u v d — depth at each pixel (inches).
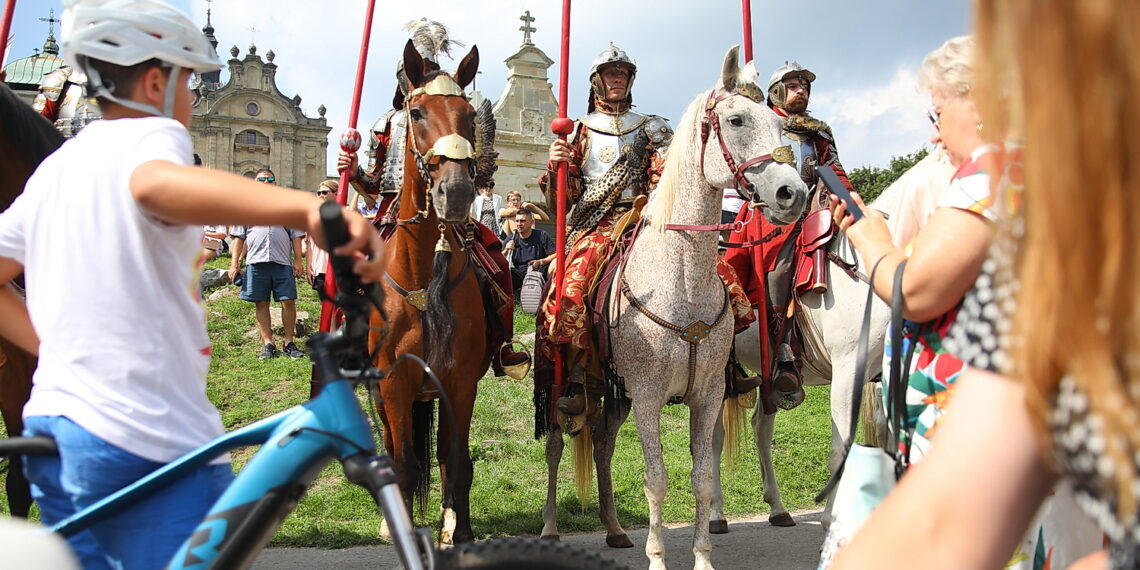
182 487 80.7
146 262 78.4
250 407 338.6
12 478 161.6
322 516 243.6
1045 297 33.8
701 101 185.2
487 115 204.8
